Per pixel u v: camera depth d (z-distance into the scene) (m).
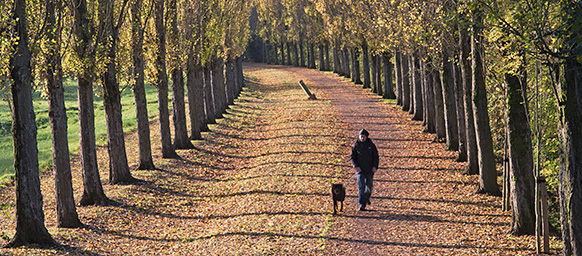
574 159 7.11
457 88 22.27
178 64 28.38
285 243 12.00
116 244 13.48
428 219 13.78
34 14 12.67
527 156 12.02
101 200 17.22
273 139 32.00
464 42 18.38
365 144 14.39
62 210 14.45
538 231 10.67
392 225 13.19
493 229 12.75
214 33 35.28
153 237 14.40
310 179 19.78
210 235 13.91
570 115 7.12
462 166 21.66
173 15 26.66
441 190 17.58
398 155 24.80
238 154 28.80
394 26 29.08
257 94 63.91
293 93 61.78
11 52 11.20
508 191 14.79
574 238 7.20
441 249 11.12
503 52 11.18
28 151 12.12
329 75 85.06
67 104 55.50
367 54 62.06
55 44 13.55
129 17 21.36
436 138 27.91
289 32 105.69
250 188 19.36
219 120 41.56
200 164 25.75
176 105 29.03
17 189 12.22
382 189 17.91
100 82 19.64
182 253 12.59
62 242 12.88
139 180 20.77
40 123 43.50
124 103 58.91
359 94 57.16
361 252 11.07
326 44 88.50
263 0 106.31
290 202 16.31
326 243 11.76
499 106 22.14
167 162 25.00
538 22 7.77
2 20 11.27
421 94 35.91
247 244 12.30
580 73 6.99
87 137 17.02
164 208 17.66
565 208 7.51
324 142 28.83
